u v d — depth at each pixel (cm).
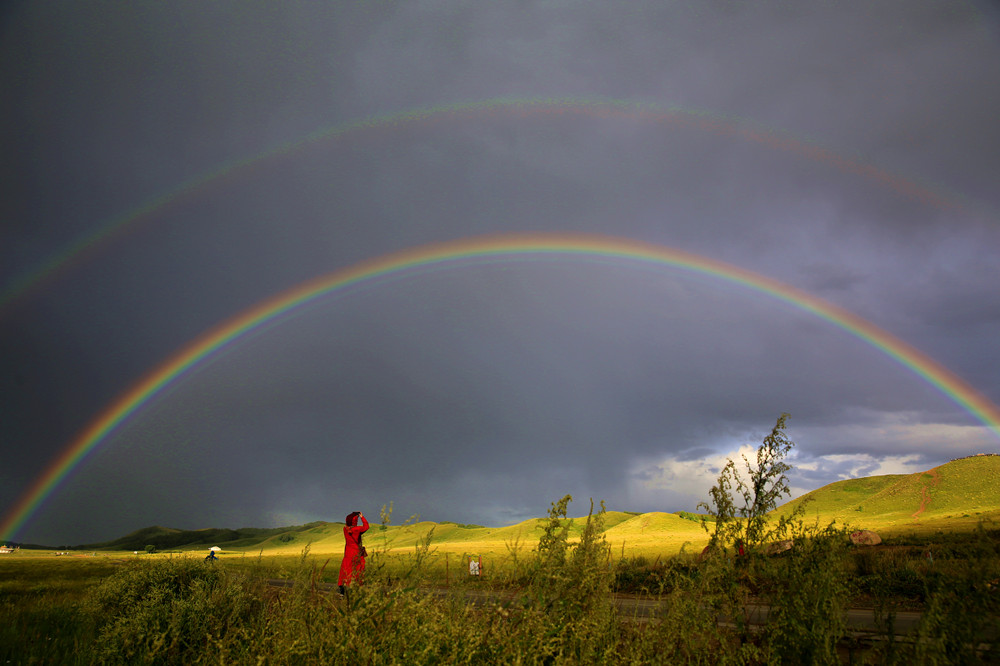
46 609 1295
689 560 484
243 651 520
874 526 6900
